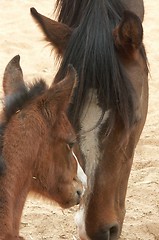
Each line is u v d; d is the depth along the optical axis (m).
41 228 11.46
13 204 7.35
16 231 7.43
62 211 11.96
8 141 7.38
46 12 23.27
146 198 12.61
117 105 8.84
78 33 9.17
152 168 13.62
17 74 8.40
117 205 9.49
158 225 11.64
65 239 11.24
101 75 8.81
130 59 9.37
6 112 7.58
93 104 8.79
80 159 8.85
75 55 8.94
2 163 7.21
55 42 9.54
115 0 9.88
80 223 9.16
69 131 8.05
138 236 11.39
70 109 8.70
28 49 20.12
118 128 8.97
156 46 20.70
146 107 10.09
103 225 9.06
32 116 7.60
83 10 9.71
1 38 20.75
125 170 9.53
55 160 8.00
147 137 14.95
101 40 9.05
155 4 24.50
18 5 24.05
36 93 7.80
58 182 8.14
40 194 8.24
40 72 18.36
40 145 7.66
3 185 7.24
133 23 9.05
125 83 8.96
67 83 7.79
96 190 9.02
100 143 8.84
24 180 7.55
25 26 21.97
